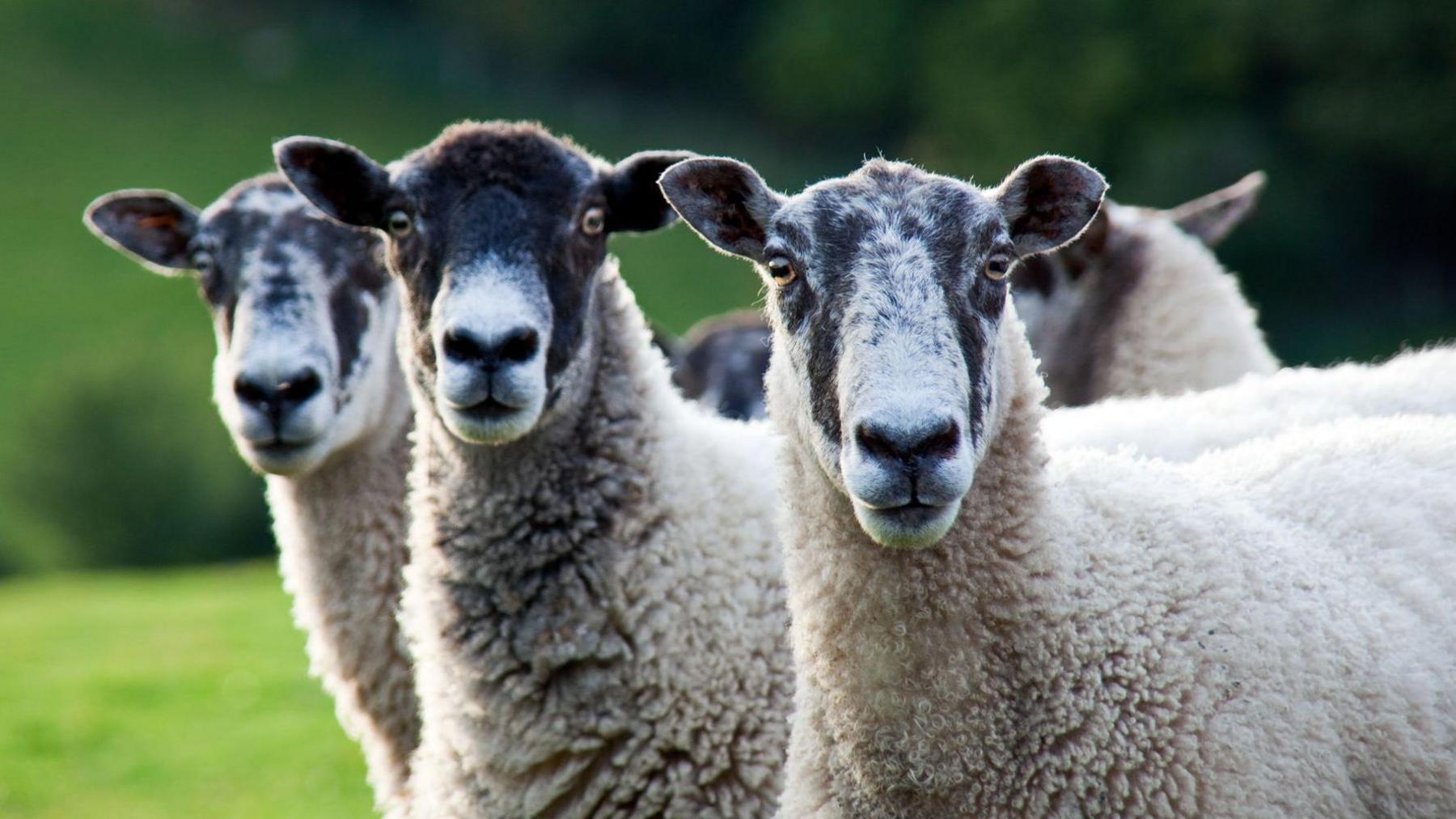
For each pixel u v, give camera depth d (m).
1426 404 11.09
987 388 8.30
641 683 10.19
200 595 39.47
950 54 100.38
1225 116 85.31
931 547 8.20
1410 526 8.92
